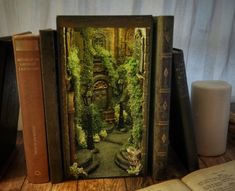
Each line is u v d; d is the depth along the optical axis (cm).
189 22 77
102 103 52
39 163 52
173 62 52
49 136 51
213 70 83
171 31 48
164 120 52
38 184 53
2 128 56
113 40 49
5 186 52
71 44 48
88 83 50
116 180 54
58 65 48
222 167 56
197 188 49
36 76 48
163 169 54
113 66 50
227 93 61
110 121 53
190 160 57
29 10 71
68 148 52
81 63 49
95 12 72
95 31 48
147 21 48
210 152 63
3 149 57
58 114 50
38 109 50
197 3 77
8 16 71
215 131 62
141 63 50
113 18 47
